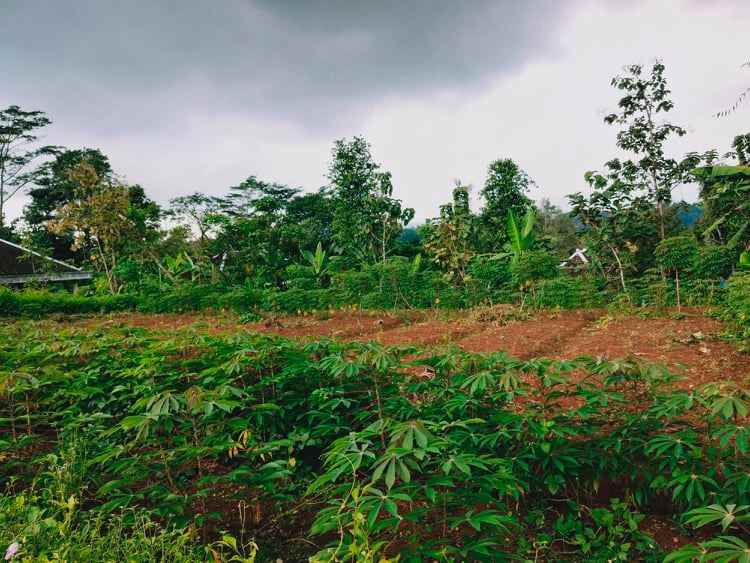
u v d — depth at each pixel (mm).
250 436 2969
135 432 3387
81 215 19141
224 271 20609
